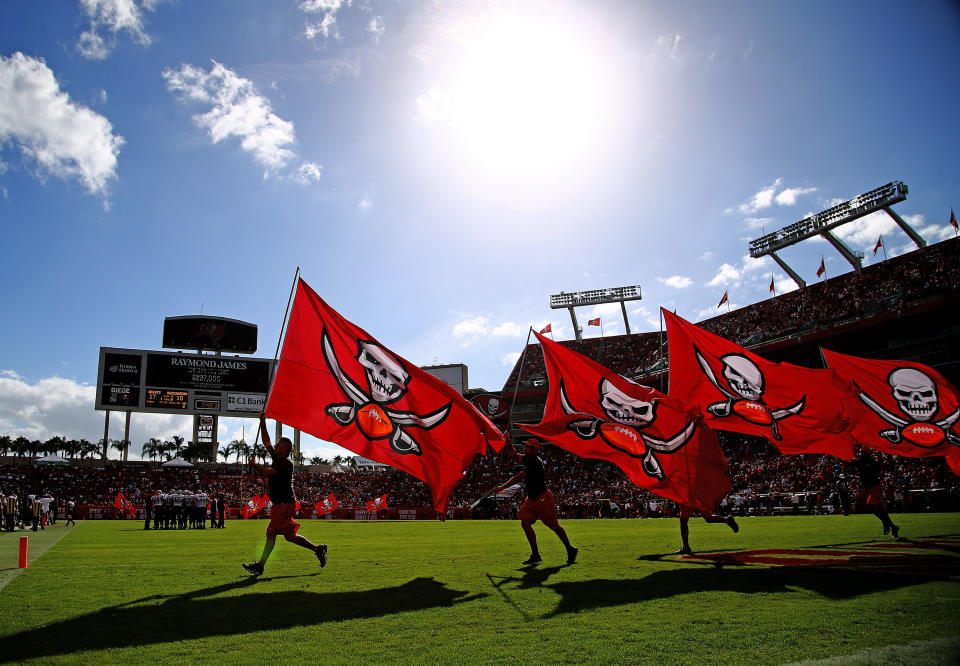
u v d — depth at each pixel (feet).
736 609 21.22
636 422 43.96
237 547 54.54
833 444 54.19
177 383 238.48
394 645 17.35
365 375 38.34
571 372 46.47
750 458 184.14
